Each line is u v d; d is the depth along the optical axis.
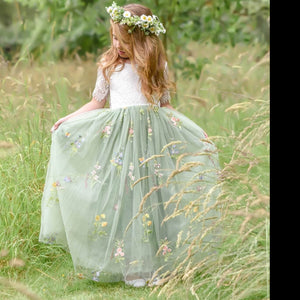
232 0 6.75
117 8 3.26
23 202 3.68
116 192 3.16
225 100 5.65
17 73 4.98
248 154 2.84
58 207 3.28
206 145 3.32
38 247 3.55
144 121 3.24
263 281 2.60
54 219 3.29
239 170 3.09
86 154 3.24
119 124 3.24
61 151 3.26
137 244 3.09
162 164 3.23
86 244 3.15
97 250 3.14
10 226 3.44
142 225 3.10
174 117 3.35
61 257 3.47
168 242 2.94
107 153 3.22
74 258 3.16
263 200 2.45
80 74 5.67
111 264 3.12
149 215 3.12
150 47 3.28
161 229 3.14
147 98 3.24
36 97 4.69
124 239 3.12
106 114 3.28
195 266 2.79
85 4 6.80
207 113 5.57
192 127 3.37
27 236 3.49
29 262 3.37
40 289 3.07
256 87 5.20
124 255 3.12
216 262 2.73
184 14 6.65
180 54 6.75
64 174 3.22
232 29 6.87
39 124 4.40
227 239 2.89
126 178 3.16
